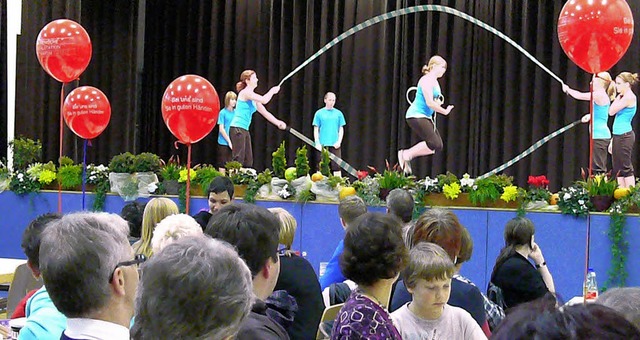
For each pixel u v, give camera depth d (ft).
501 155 37.65
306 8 40.16
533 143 37.06
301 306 9.05
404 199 14.30
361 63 39.29
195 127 19.58
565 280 20.57
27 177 24.68
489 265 21.40
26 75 38.24
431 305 7.80
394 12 38.14
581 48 15.70
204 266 4.12
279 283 9.06
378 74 39.17
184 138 19.89
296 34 40.09
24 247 8.17
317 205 22.63
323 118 36.70
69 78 22.79
